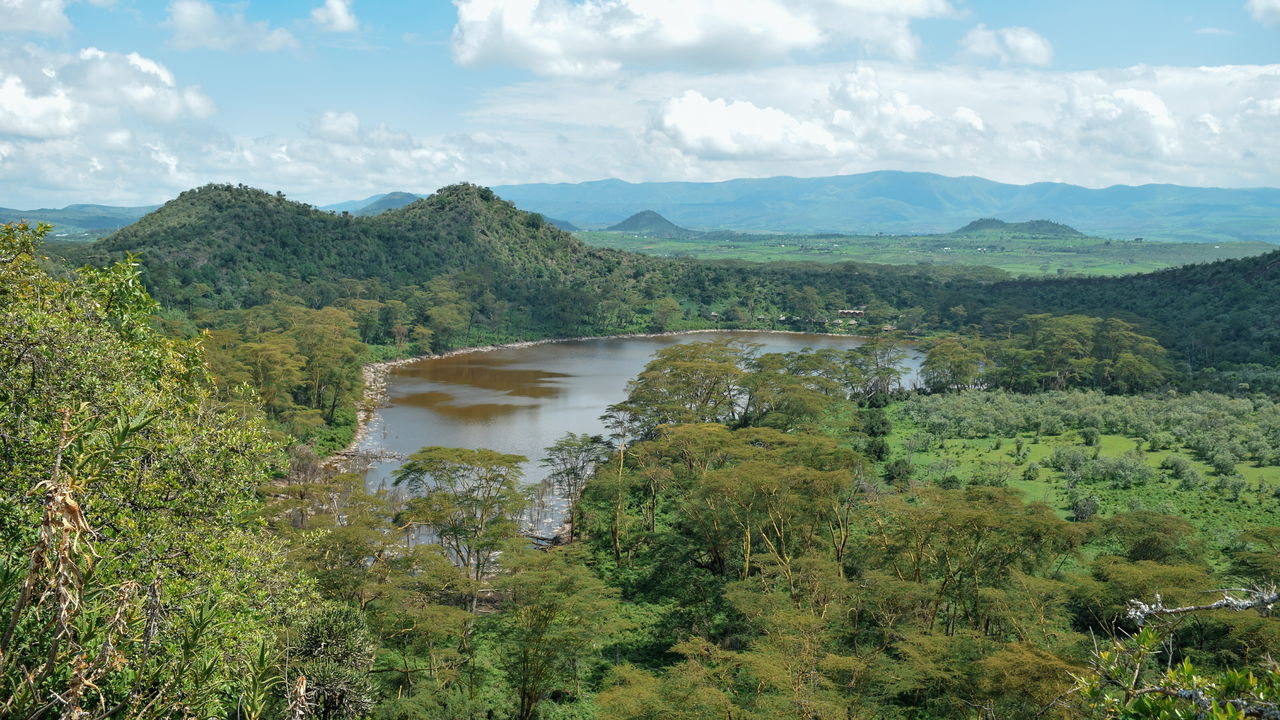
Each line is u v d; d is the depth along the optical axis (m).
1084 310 181.75
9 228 22.41
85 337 21.19
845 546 56.84
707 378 100.50
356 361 125.94
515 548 49.53
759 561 52.22
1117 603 40.19
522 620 40.84
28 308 20.61
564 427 105.81
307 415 93.50
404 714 35.34
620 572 59.72
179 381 25.38
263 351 96.88
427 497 56.47
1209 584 39.72
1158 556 47.66
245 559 22.38
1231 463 73.12
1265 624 35.25
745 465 57.28
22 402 19.33
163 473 21.09
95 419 16.78
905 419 106.06
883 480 75.50
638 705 32.69
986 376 139.00
